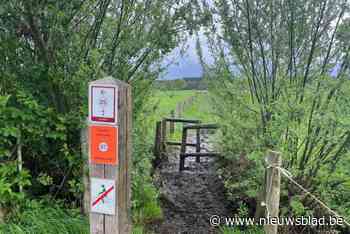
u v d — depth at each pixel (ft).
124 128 6.98
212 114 18.74
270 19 12.72
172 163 26.32
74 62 9.92
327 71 12.48
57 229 9.22
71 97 10.27
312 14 12.34
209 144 31.04
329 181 13.14
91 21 10.36
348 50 11.93
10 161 9.89
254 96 13.78
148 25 10.87
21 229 8.82
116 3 10.50
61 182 11.12
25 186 10.55
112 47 10.61
